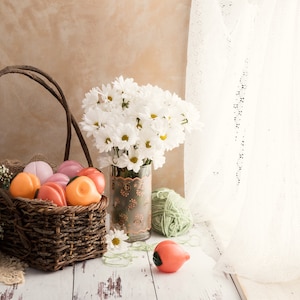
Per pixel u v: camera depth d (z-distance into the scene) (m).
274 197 1.68
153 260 1.78
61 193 1.74
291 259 1.70
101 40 2.22
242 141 2.04
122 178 1.92
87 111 1.90
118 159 1.84
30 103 2.25
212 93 2.15
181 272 1.79
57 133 2.28
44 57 2.21
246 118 1.96
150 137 1.80
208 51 2.14
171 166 2.33
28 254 1.76
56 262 1.73
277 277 1.71
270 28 1.64
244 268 1.75
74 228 1.75
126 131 1.77
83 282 1.70
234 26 2.06
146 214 1.97
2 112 2.24
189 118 1.86
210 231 2.11
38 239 1.72
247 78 1.89
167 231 2.05
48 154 2.29
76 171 1.93
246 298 1.62
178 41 2.24
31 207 1.68
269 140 1.66
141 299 1.62
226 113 2.05
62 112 2.26
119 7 2.20
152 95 1.83
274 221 1.68
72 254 1.78
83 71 2.23
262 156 1.68
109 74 2.25
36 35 2.20
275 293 1.66
